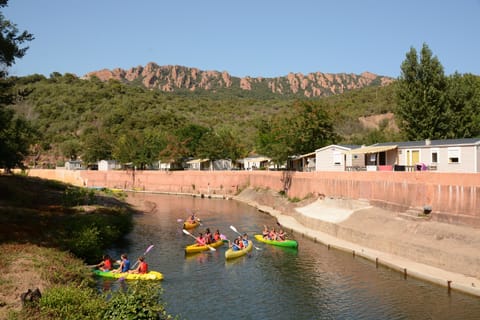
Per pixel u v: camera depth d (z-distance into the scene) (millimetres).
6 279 17922
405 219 31969
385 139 72625
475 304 20516
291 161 70250
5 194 43344
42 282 18547
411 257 27156
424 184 31672
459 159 36031
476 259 22875
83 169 107125
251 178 75375
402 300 21453
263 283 25000
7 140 48219
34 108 146125
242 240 33969
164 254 31938
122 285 23469
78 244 25891
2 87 29094
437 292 22203
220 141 89875
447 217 28719
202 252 32719
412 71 54000
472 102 56594
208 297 22609
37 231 27719
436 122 52562
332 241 34406
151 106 159625
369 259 28781
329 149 51906
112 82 192250
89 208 42938
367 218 35656
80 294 16047
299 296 22703
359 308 20828
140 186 93625
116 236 34469
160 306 15602
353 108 131875
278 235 36000
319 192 49938
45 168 114375
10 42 27203
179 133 101250
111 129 127812
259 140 87188
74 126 135750
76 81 189250
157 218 50469
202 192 83250
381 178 37875
